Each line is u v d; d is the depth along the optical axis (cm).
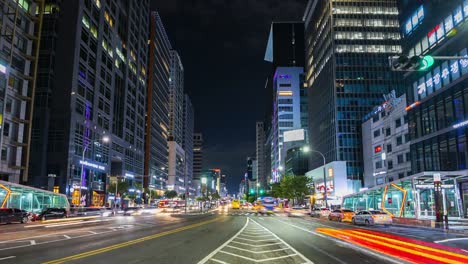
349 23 11744
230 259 1403
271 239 2189
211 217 5466
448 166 5112
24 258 1409
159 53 17088
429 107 5647
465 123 4778
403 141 7662
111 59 10150
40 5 7056
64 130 7650
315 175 12025
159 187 16825
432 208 4812
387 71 11419
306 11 15388
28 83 6769
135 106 12338
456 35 5022
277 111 19088
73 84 7900
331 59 11656
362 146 10225
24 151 6525
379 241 2128
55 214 4709
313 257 1473
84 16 8512
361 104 11131
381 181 8694
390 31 11700
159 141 17025
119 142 10650
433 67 5569
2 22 6031
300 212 8312
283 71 19062
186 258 1415
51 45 7931
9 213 3791
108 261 1338
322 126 12394
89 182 8475
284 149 17538
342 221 4597
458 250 1730
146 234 2478
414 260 1405
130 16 11938
